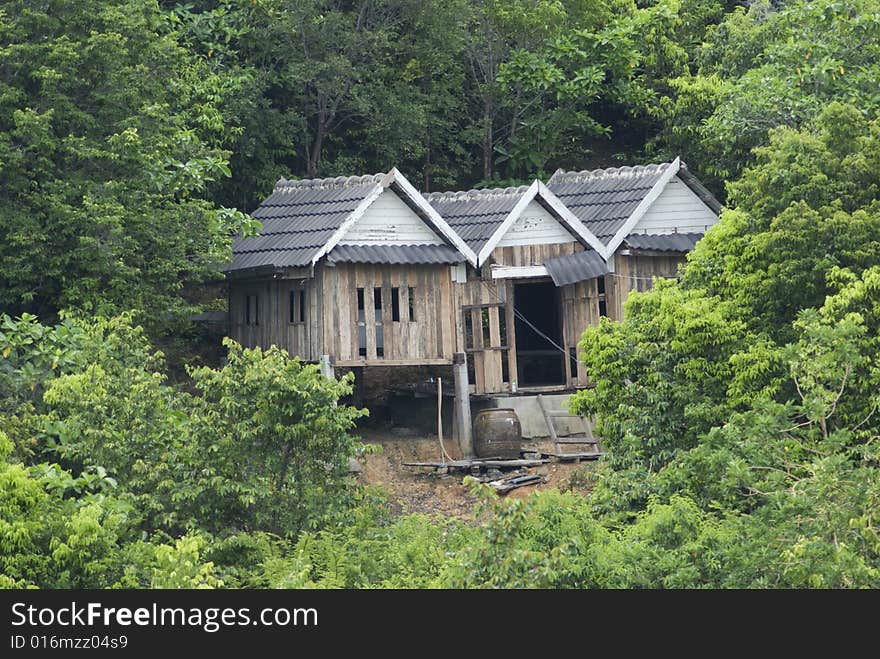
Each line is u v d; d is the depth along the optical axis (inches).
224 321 2898.6
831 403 1662.2
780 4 3513.8
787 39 3073.3
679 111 3230.8
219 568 1437.0
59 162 2266.2
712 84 3166.8
